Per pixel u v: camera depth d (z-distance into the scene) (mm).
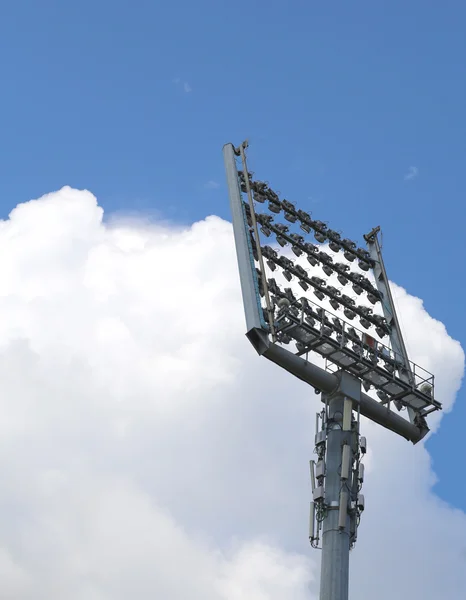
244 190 104062
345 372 95688
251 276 95312
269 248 99625
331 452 92750
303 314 93000
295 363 93250
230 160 104875
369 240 112812
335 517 89875
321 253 105438
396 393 97688
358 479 91938
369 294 107625
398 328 104688
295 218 106062
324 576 88000
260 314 93000
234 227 99438
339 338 94875
